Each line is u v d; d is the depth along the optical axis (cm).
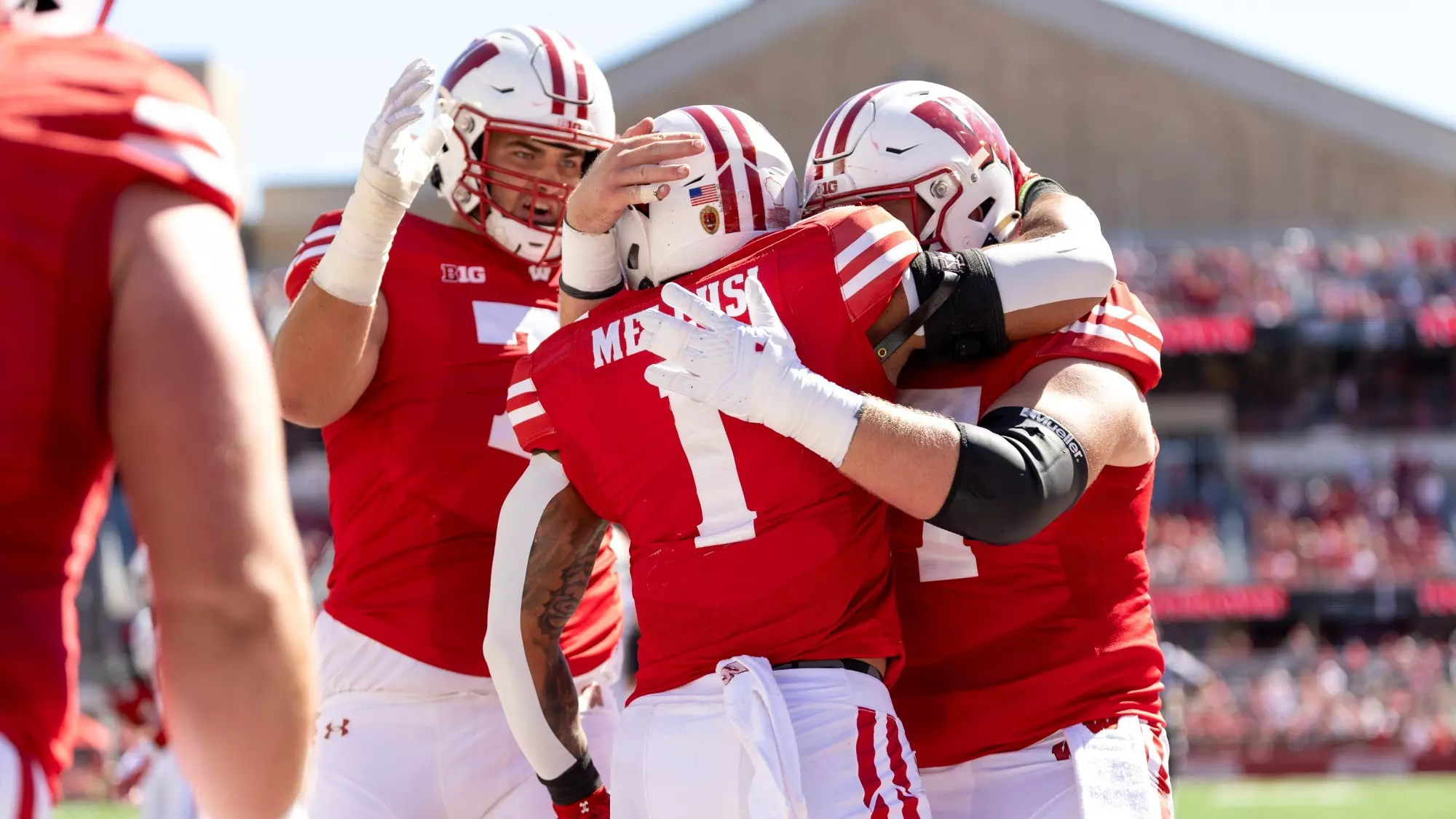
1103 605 868
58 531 464
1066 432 778
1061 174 8550
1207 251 7738
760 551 785
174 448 448
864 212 818
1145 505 894
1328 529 7169
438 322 1120
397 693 1082
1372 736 6025
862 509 810
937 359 842
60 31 524
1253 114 8538
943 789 870
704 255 840
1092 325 843
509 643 870
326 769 1085
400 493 1101
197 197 482
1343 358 7781
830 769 761
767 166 855
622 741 822
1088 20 8506
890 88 916
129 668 1928
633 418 808
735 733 765
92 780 4859
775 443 783
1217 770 6053
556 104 1118
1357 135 8431
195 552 444
